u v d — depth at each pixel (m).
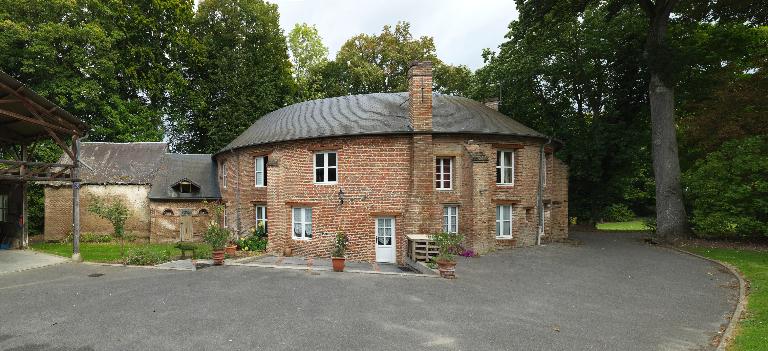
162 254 17.69
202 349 7.57
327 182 19.20
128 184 26.66
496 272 14.91
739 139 20.47
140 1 33.12
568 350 7.74
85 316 9.45
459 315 9.80
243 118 34.78
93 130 30.80
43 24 27.05
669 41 22.83
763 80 20.98
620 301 11.19
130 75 32.88
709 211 20.56
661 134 22.31
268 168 19.84
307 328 8.75
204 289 12.05
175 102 37.69
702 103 24.23
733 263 15.70
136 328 8.65
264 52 38.16
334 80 42.56
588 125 28.41
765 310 9.88
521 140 20.94
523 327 9.01
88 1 29.44
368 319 9.40
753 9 22.59
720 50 25.73
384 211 18.33
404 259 17.77
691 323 9.40
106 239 25.78
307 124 20.72
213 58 37.03
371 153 18.52
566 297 11.55
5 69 28.56
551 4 23.08
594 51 26.52
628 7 25.83
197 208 26.56
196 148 39.97
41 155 28.92
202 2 37.25
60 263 16.31
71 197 26.48
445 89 43.75
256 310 9.98
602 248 20.53
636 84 27.08
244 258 17.73
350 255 18.58
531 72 27.50
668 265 16.11
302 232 19.75
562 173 23.44
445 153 19.12
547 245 21.52
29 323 8.95
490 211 19.88
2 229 21.41
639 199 49.22
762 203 18.50
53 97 29.09
